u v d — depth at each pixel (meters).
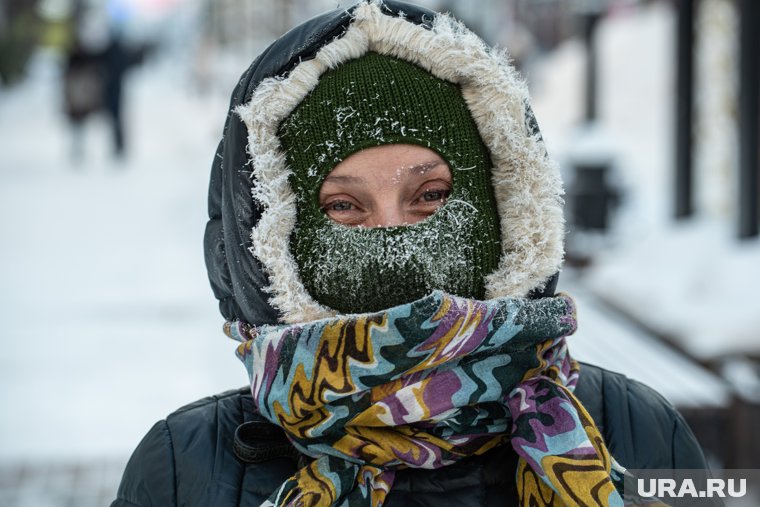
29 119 28.50
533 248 1.64
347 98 1.62
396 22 1.66
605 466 1.57
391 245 1.59
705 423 4.19
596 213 10.14
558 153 11.46
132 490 1.68
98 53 18.75
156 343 6.62
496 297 1.64
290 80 1.64
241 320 1.76
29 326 7.08
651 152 17.42
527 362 1.60
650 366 4.97
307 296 1.61
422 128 1.61
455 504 1.59
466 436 1.59
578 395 1.77
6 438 4.89
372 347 1.50
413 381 1.56
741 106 6.09
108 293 8.23
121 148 19.16
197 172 16.92
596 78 10.60
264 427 1.68
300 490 1.54
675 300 5.86
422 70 1.67
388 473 1.58
